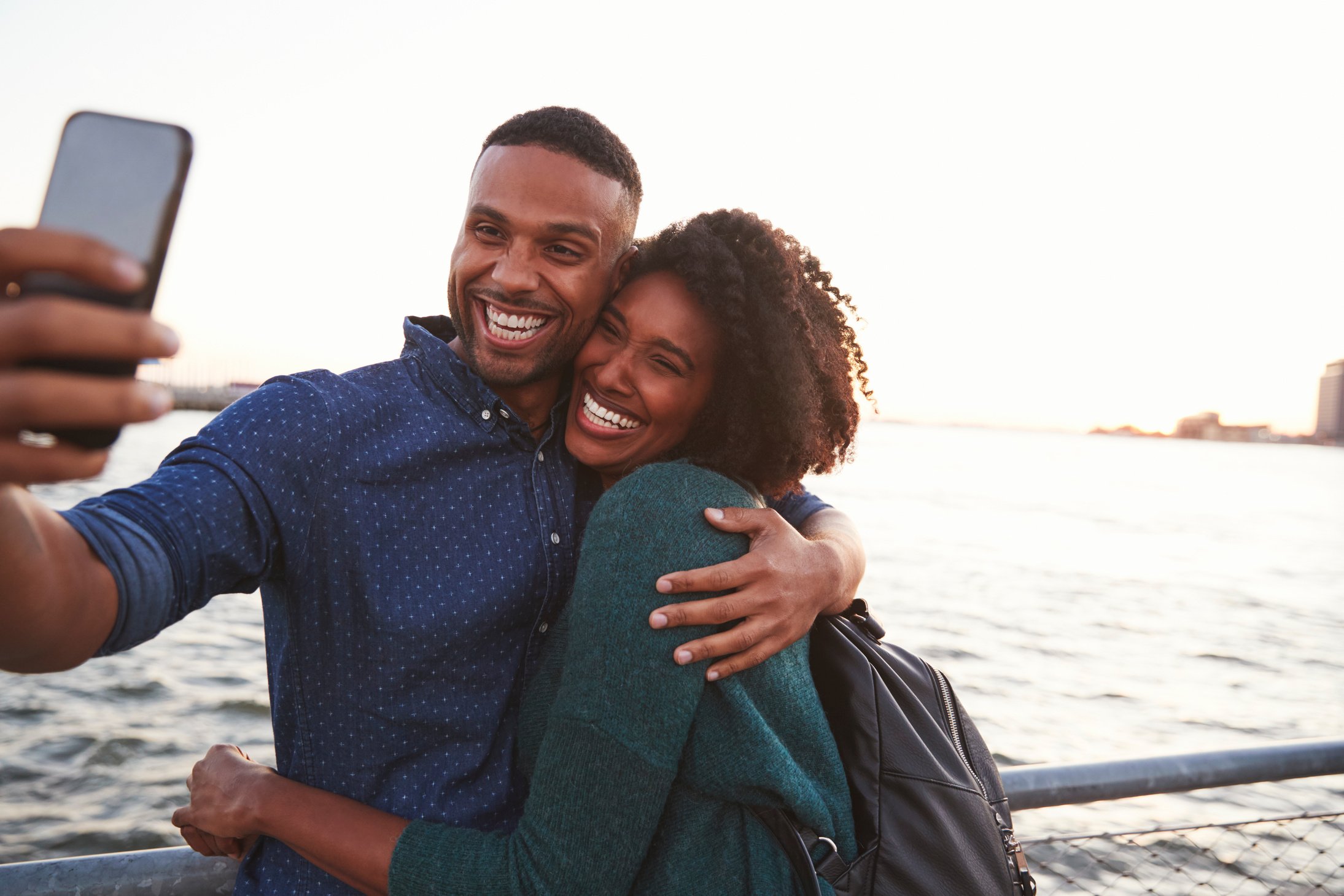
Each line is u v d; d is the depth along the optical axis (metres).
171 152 0.65
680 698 1.27
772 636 1.34
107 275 0.55
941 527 36.38
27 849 6.29
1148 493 69.94
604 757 1.25
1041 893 5.30
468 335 1.60
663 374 1.64
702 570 1.30
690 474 1.43
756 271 1.67
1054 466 117.06
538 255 1.56
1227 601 21.34
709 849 1.30
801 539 1.43
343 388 1.41
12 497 0.82
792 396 1.64
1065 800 1.85
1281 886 5.56
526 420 1.68
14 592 0.82
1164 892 5.40
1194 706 11.78
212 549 1.16
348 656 1.38
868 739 1.45
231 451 1.22
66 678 10.04
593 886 1.24
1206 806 7.34
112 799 7.14
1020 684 12.49
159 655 11.11
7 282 0.56
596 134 1.61
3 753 7.93
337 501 1.34
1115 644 15.55
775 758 1.30
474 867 1.26
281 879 1.38
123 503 1.09
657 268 1.71
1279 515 54.75
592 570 1.32
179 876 1.37
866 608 1.74
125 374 0.61
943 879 1.37
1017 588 21.58
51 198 0.63
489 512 1.51
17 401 0.54
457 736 1.46
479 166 1.61
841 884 1.32
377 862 1.27
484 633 1.47
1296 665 14.43
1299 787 7.86
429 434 1.46
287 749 1.42
